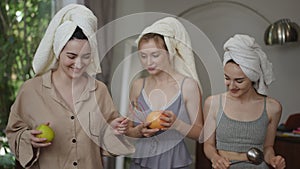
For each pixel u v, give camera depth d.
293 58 3.80
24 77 3.62
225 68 1.85
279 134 3.24
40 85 1.69
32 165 1.67
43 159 1.66
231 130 1.92
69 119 1.66
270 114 1.96
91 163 1.68
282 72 3.84
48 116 1.66
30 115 1.67
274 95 3.86
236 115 1.94
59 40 1.55
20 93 1.70
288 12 3.80
